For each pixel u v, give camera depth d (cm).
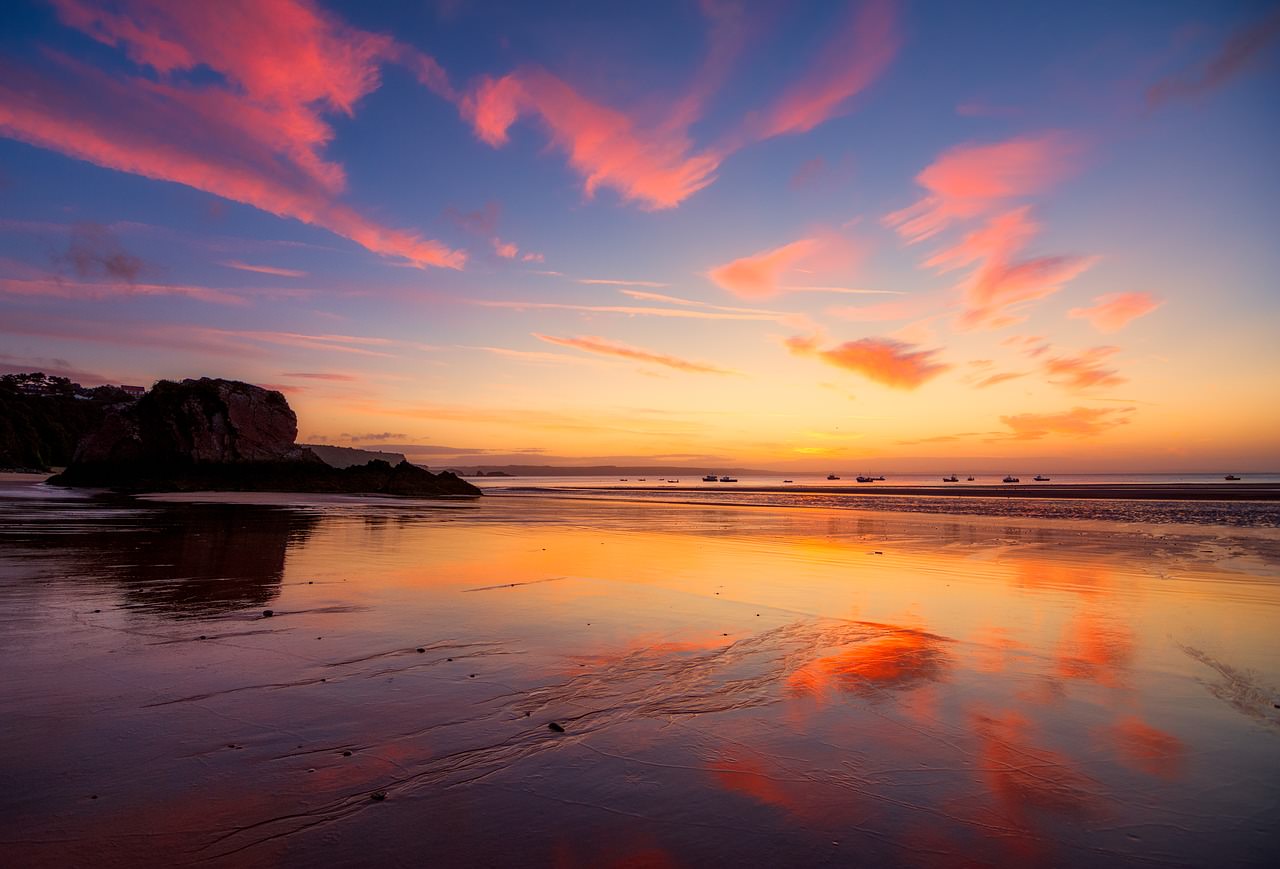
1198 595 1222
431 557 1661
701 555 1808
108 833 391
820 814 436
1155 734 579
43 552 1524
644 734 561
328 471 5234
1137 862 387
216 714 582
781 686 693
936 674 740
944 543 2169
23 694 619
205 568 1368
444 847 387
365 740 534
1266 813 448
